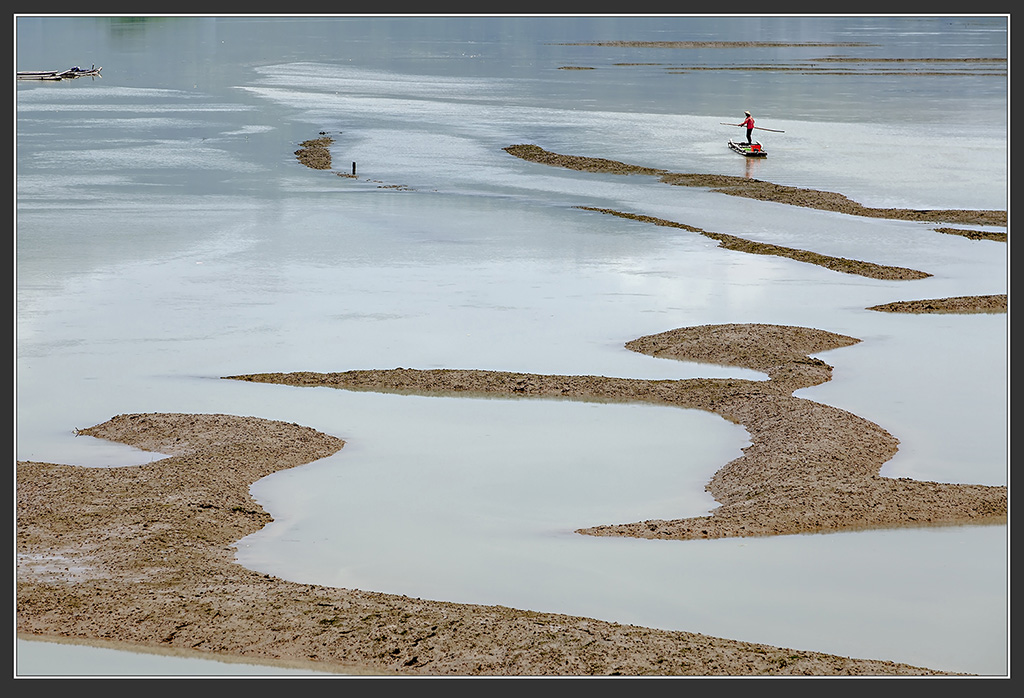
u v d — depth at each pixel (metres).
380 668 12.98
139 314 28.39
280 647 13.39
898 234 39.34
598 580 15.30
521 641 13.49
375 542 16.50
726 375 24.56
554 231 39.22
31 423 21.22
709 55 137.88
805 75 107.44
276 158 55.56
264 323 27.80
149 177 49.09
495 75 107.19
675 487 18.70
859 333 27.53
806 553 16.12
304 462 19.64
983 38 176.50
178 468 18.81
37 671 12.77
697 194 47.09
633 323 28.16
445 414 22.08
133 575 15.09
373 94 87.50
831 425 20.84
